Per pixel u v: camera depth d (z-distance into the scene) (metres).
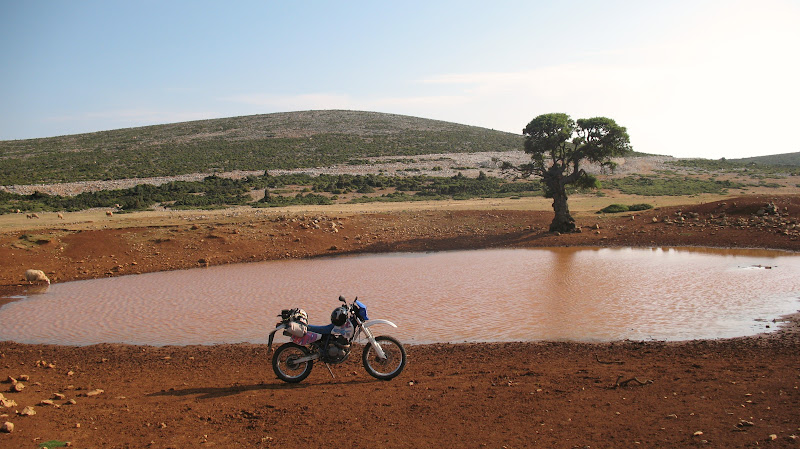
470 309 15.26
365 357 8.88
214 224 33.84
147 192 62.66
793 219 29.44
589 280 19.19
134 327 14.68
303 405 7.35
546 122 33.22
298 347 8.86
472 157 108.88
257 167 94.19
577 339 11.67
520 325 13.17
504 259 25.95
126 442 6.15
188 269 26.27
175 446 6.02
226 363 10.57
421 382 8.47
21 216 41.19
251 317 15.36
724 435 5.60
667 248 27.52
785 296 15.28
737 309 13.91
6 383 9.35
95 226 32.88
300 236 32.50
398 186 71.56
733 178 76.44
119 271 25.56
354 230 34.75
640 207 39.59
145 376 9.77
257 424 6.65
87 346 12.70
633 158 108.44
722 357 9.33
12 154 115.62
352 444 5.94
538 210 40.47
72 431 6.49
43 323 15.62
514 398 7.30
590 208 42.81
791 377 7.57
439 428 6.30
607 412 6.54
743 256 23.67
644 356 9.76
